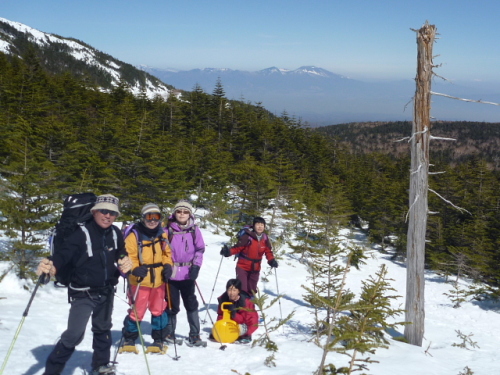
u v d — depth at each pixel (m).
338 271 7.93
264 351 5.16
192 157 29.42
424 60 9.15
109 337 3.69
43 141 17.22
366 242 30.70
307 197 29.91
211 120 54.62
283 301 11.83
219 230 23.94
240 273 7.16
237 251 7.17
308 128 62.47
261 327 7.30
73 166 17.16
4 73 44.19
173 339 5.00
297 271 18.02
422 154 9.40
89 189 13.62
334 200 23.31
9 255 8.10
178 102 55.69
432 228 30.03
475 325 14.30
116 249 3.51
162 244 4.55
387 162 68.88
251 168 27.58
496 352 9.24
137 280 4.35
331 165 54.06
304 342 6.31
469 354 8.77
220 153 34.47
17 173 8.54
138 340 5.11
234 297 5.86
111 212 3.32
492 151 168.25
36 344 4.44
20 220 8.14
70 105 39.94
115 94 59.09
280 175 28.48
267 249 7.26
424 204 9.39
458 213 33.88
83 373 3.71
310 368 4.64
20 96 31.38
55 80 49.84
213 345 5.48
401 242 29.64
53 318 5.85
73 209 3.36
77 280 3.33
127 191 19.00
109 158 20.84
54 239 3.29
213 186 27.80
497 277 22.55
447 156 147.38
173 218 5.21
